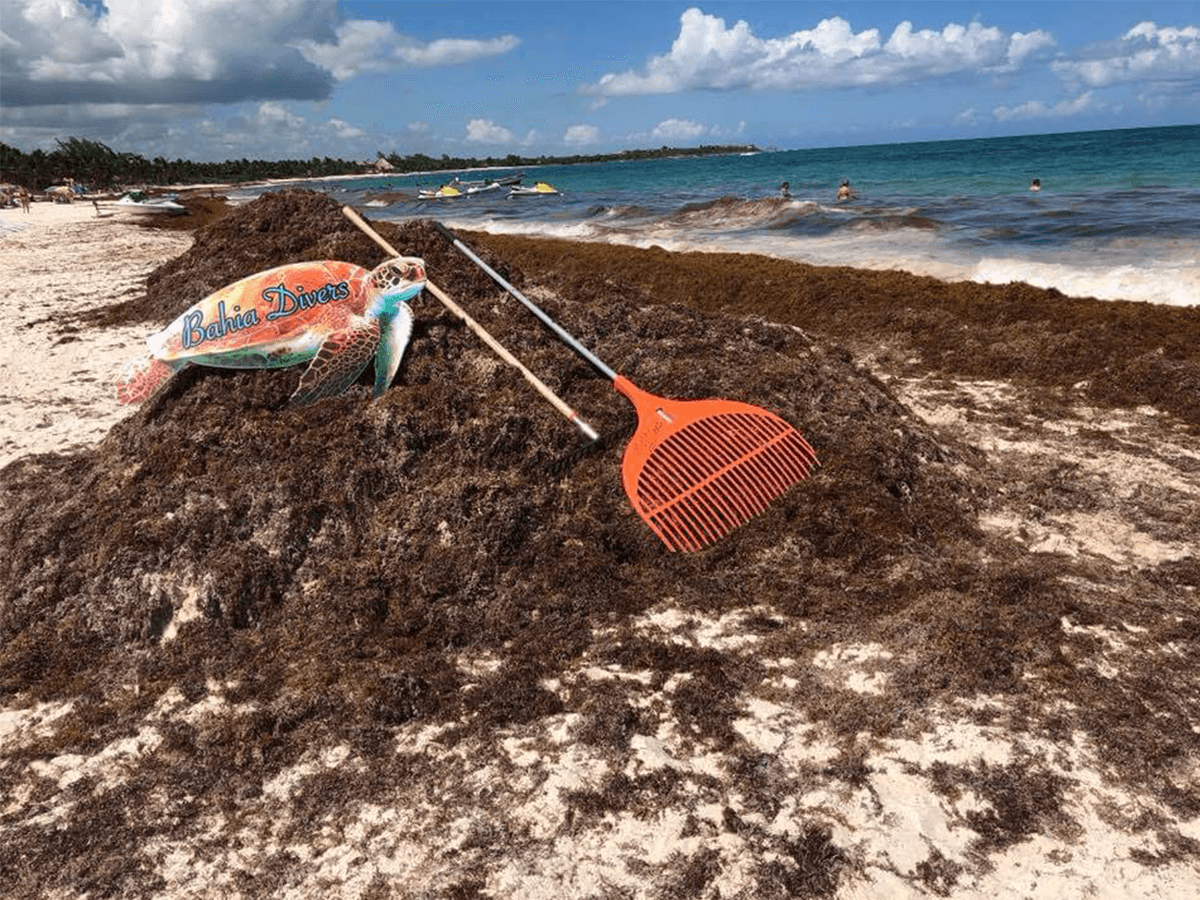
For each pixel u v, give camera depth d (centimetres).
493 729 366
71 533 471
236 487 477
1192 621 420
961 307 980
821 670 392
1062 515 543
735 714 368
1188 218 1630
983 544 502
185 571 443
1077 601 438
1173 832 301
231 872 302
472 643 424
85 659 425
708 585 459
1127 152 4888
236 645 423
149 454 503
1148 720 354
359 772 346
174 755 361
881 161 6391
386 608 441
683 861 297
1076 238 1482
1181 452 646
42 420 761
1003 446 661
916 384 830
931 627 407
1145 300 1059
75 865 309
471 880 293
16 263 1780
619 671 400
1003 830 306
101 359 952
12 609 446
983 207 2180
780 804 320
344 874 298
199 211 3872
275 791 339
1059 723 352
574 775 337
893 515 498
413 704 382
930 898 281
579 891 287
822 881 288
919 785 326
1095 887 282
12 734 382
